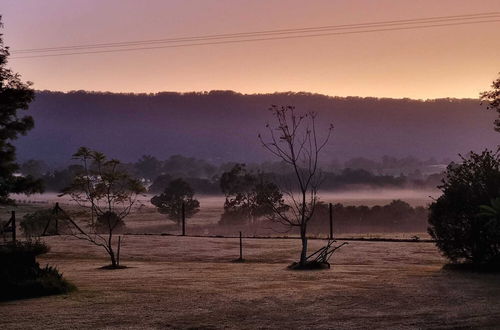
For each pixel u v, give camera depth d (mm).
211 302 11773
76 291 13836
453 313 10172
